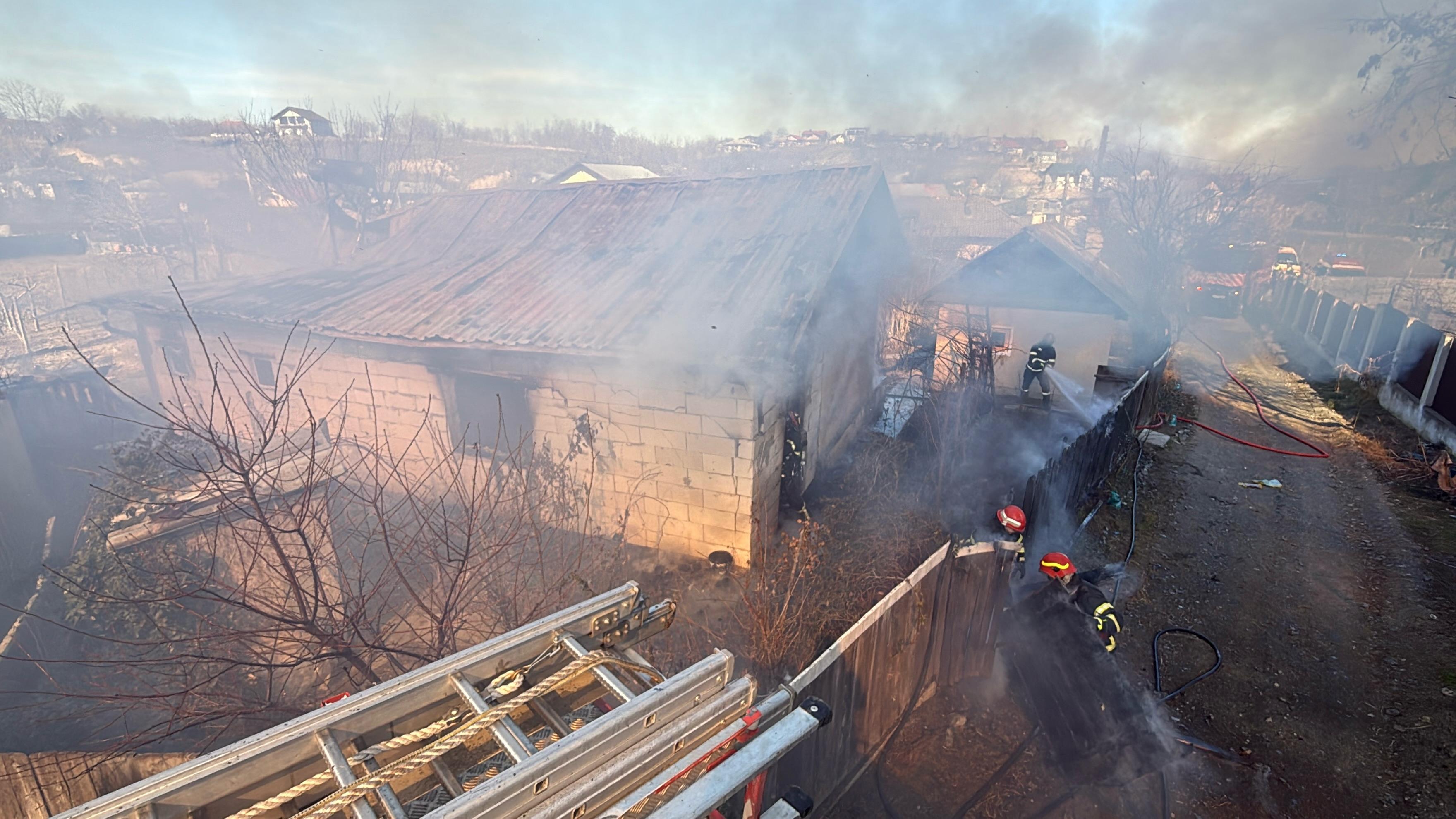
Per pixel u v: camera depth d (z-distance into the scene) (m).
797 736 1.81
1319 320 17.33
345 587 5.39
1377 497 8.07
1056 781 4.06
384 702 1.78
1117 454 8.91
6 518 7.65
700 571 7.24
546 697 2.07
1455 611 5.59
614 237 9.64
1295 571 6.50
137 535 5.32
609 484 7.80
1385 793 3.99
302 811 1.52
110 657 5.31
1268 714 4.67
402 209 12.56
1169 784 4.06
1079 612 3.93
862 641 3.71
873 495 8.21
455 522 4.68
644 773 1.76
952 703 4.71
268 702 4.11
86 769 3.56
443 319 7.88
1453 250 11.39
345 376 8.63
